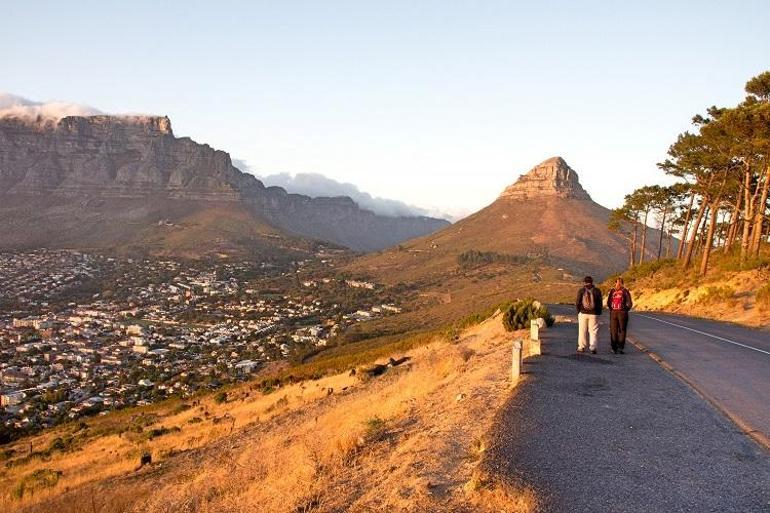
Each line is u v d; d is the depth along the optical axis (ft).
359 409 53.57
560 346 49.44
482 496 17.60
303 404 81.92
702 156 124.26
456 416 30.58
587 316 45.32
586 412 26.50
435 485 20.12
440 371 55.88
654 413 26.53
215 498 35.29
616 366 39.37
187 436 82.33
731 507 16.17
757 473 18.95
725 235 178.29
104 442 98.07
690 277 122.52
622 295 45.19
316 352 307.58
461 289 622.95
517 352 35.86
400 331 383.65
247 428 74.59
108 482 56.90
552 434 22.90
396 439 31.53
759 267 98.17
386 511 19.19
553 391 31.01
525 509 16.19
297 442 45.21
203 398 147.54
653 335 57.88
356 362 137.08
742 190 129.80
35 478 69.62
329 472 29.35
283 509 25.99
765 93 105.50
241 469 40.22
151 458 66.59
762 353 45.60
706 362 41.16
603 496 16.76
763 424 24.89
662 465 19.48
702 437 22.85
